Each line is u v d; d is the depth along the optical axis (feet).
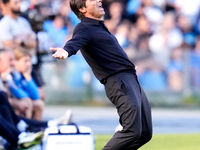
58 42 132.57
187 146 69.10
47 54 79.61
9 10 74.38
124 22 165.58
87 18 42.29
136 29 165.58
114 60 41.73
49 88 150.71
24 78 70.95
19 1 74.95
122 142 40.86
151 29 166.61
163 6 169.99
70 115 57.26
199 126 106.63
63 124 57.26
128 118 40.47
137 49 161.89
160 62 152.76
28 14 77.87
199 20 171.22
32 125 57.41
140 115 40.88
